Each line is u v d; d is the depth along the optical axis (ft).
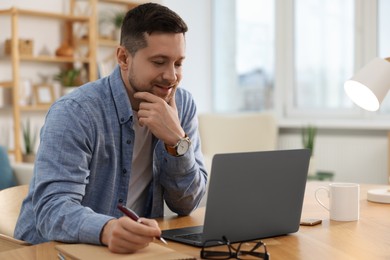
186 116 7.07
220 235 5.03
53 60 17.58
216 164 4.85
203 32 21.29
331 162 19.03
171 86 6.13
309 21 20.03
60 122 5.77
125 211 4.86
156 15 5.84
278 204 5.35
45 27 18.28
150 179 6.74
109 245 4.61
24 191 7.09
